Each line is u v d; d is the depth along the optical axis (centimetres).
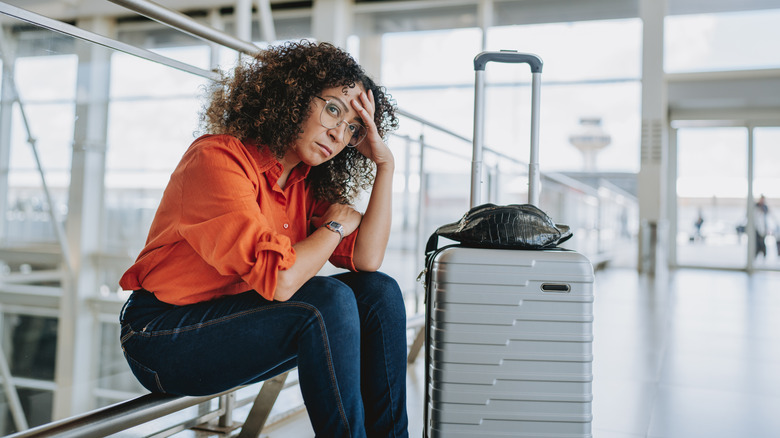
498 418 116
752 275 825
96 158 769
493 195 405
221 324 105
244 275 101
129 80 771
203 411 161
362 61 948
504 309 116
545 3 882
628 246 872
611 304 454
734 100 882
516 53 145
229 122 121
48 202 733
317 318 103
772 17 846
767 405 201
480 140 147
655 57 812
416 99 938
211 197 103
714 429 176
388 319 123
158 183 805
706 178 984
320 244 109
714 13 866
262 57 122
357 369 106
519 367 116
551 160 895
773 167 951
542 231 121
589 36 873
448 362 116
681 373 243
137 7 133
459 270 116
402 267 297
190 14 977
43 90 695
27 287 731
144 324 109
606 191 823
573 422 116
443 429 117
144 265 111
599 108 876
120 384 747
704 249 982
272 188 118
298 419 174
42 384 752
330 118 118
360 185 142
